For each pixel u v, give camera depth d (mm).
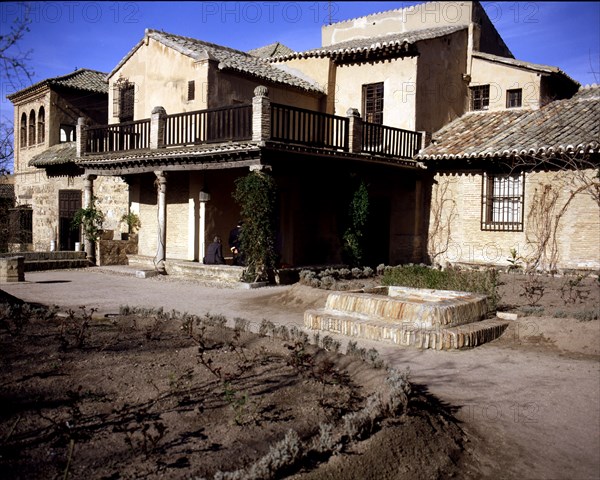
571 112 17719
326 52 20391
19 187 26984
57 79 24953
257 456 4086
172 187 18594
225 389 5109
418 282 11789
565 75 19828
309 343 7320
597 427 5402
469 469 4699
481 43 22219
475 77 21078
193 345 6902
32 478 3650
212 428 4504
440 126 20047
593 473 4648
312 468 4078
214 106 17516
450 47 20328
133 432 4355
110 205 21750
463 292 9484
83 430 4285
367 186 17281
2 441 4125
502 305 10461
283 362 6293
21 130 27078
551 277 15336
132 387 5305
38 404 4805
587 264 15516
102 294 12859
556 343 7977
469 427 5383
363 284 13555
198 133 17172
